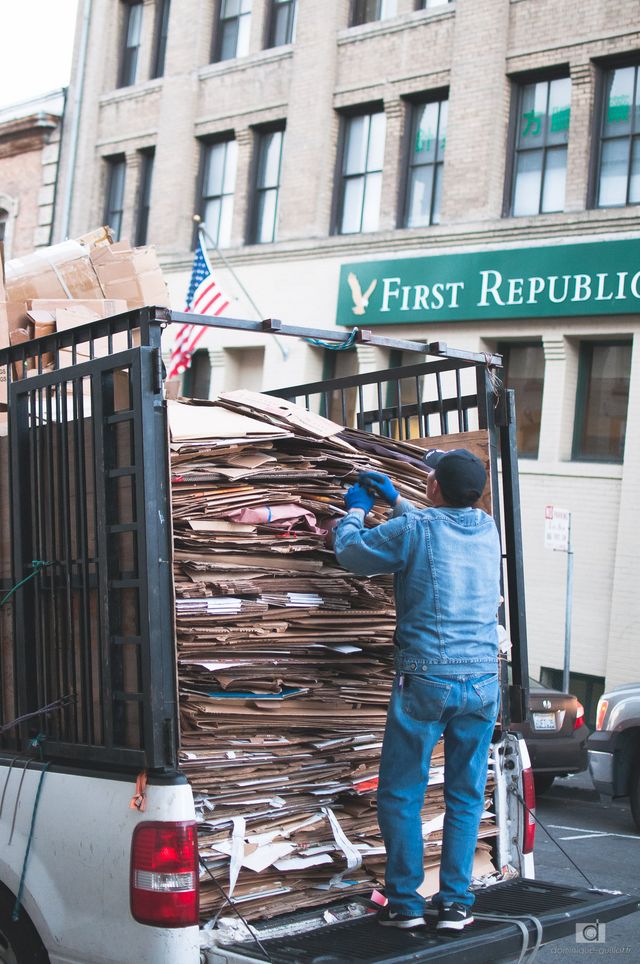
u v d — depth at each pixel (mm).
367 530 4023
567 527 13609
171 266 20297
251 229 19531
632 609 14500
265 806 3875
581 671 15000
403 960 3412
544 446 15539
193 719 3740
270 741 3887
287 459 4219
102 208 22031
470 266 16047
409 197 17438
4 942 3828
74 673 3830
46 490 4043
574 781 12273
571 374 15508
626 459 14688
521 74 16219
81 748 3713
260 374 19125
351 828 4117
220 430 4039
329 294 17859
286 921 3771
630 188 15250
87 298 5902
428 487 4273
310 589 4137
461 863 3879
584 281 14938
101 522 3699
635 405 14656
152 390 3578
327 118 18250
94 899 3510
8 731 4070
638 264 14516
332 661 4188
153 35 21578
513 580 4672
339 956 3426
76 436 3885
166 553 3549
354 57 18078
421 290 16562
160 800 3418
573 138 15523
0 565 4227
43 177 22656
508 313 15633
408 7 17578
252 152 19547
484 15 16406
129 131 21453
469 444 4781
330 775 4066
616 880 7574
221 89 19984
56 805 3695
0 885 3852
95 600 3783
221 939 3531
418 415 5246
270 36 19656
